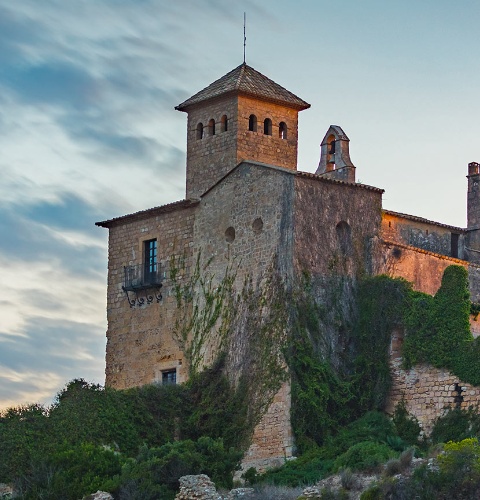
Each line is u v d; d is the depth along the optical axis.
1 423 75.50
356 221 80.62
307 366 76.44
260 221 79.88
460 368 74.81
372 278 79.19
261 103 86.19
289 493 67.75
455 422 74.19
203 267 82.56
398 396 76.75
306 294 77.75
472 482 62.69
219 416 77.75
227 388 78.56
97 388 78.12
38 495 71.31
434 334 76.12
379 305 78.44
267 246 79.12
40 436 74.94
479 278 86.44
